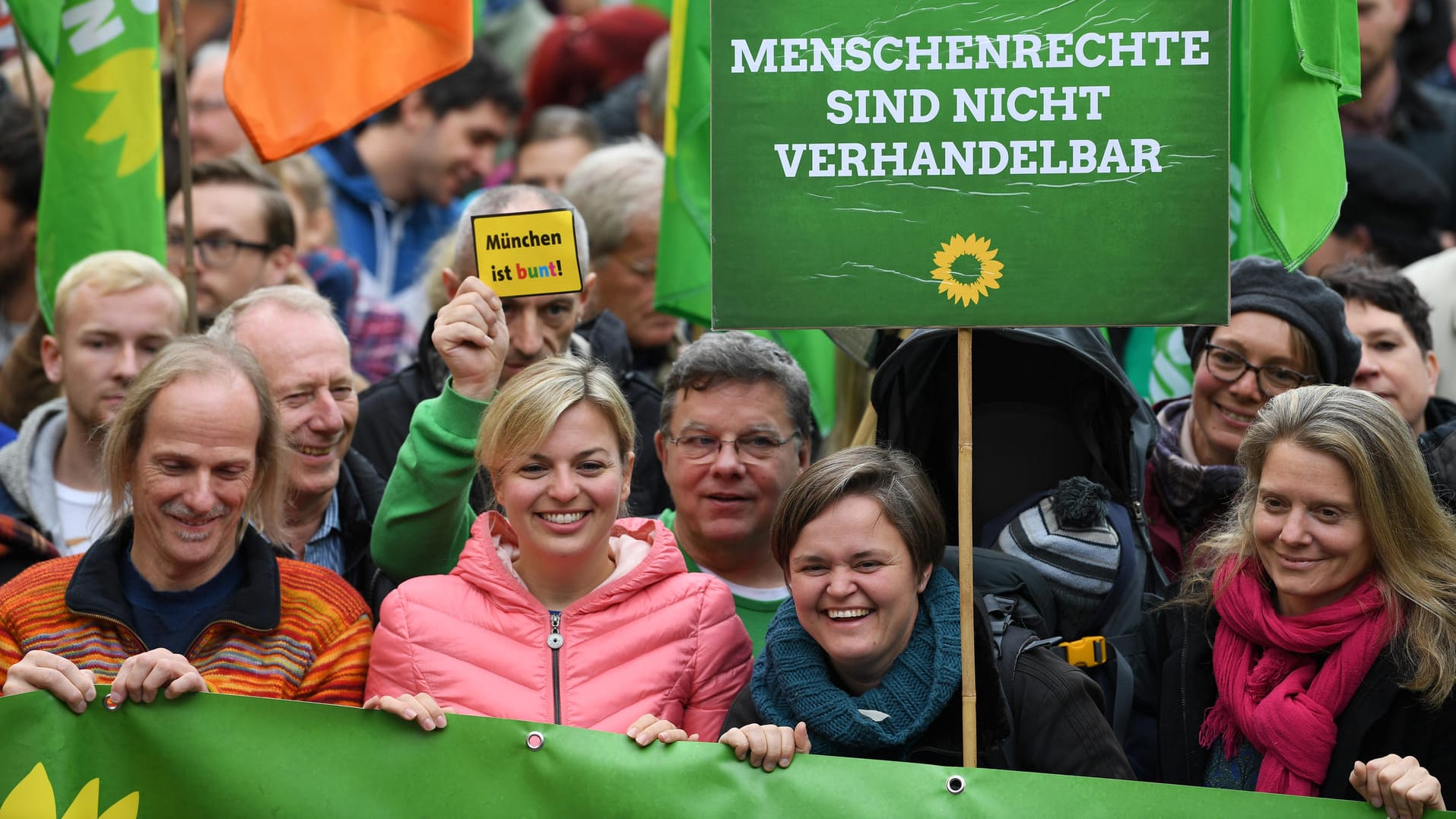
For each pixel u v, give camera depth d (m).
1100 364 14.77
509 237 15.59
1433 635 12.40
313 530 16.48
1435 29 28.59
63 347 18.05
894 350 16.08
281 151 16.14
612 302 23.27
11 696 12.19
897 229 12.79
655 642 13.54
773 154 12.83
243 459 13.40
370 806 12.37
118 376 17.92
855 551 12.51
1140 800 11.91
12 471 17.88
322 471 16.25
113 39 18.53
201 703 12.41
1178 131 12.60
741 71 12.84
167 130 27.86
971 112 12.72
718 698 13.58
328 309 16.95
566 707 13.18
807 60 12.79
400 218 29.91
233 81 16.09
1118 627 14.54
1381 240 25.36
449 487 14.43
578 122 30.70
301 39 16.20
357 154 29.66
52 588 13.44
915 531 12.68
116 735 12.33
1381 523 12.58
